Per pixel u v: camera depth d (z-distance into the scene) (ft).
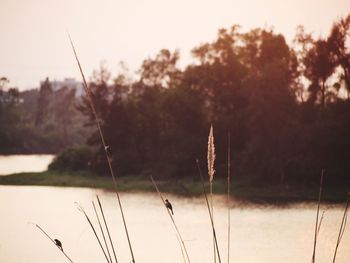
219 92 241.14
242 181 199.93
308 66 221.05
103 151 251.19
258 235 112.37
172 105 237.86
